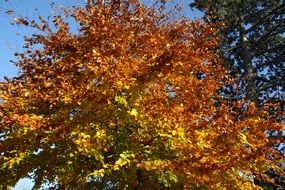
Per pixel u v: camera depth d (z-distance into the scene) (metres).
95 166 7.66
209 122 7.62
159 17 10.41
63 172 7.36
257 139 7.81
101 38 8.12
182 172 6.96
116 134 7.48
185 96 8.02
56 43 8.66
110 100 7.20
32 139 7.28
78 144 6.64
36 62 8.70
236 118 8.38
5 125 7.23
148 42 8.42
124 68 7.38
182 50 7.66
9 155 7.52
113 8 9.07
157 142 7.47
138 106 7.32
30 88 8.06
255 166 7.91
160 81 7.78
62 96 7.22
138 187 7.73
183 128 7.21
